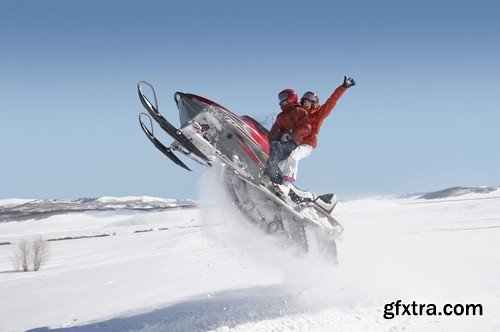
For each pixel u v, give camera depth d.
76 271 15.40
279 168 6.29
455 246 12.35
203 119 6.07
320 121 6.47
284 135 6.33
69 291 10.37
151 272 11.80
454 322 5.12
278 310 5.73
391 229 21.08
